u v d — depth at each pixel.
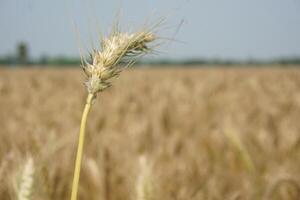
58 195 3.74
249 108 12.34
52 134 3.81
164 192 3.79
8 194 3.06
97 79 1.52
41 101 13.29
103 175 4.14
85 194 4.08
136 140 6.62
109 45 1.57
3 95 15.07
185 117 10.14
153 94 15.47
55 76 33.16
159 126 8.35
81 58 1.57
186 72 42.56
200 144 6.62
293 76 30.72
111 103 11.75
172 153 5.75
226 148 6.11
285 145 6.03
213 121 9.79
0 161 3.94
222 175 4.89
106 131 7.20
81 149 1.49
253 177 4.37
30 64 86.94
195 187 4.24
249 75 33.69
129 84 22.69
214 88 18.45
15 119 8.76
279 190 3.88
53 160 3.80
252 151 5.75
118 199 4.13
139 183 2.77
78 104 11.07
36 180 2.74
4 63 84.69
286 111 11.61
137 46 1.58
